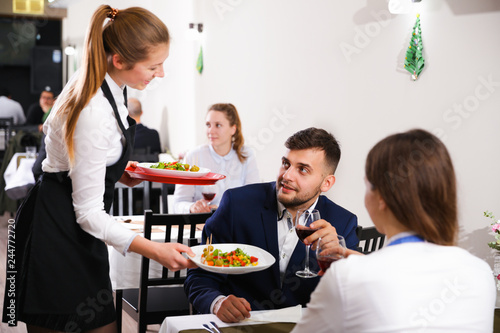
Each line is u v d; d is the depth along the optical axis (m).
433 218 1.05
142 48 1.53
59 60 10.64
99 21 1.51
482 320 1.07
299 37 3.65
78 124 1.49
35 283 1.56
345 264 1.04
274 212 1.74
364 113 3.06
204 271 1.72
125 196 4.15
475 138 2.39
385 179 1.06
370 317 0.99
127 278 2.57
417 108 2.68
